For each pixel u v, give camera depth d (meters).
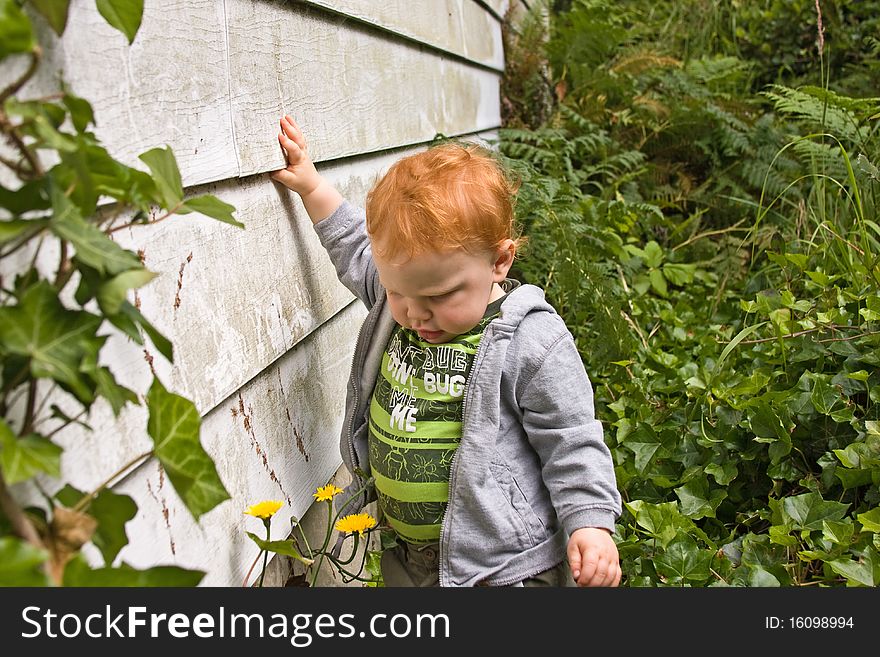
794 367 2.11
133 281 0.73
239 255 1.26
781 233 3.34
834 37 5.00
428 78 2.55
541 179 2.88
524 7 4.96
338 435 1.68
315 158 1.56
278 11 1.42
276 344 1.36
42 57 0.84
